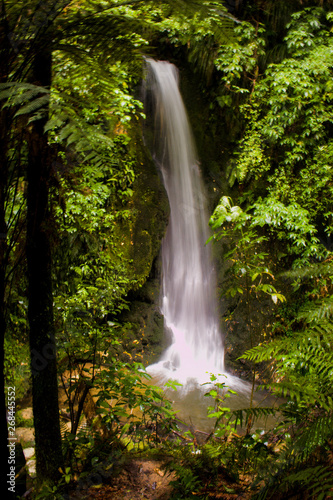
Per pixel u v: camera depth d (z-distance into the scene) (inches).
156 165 277.3
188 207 283.9
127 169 236.1
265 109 286.2
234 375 245.1
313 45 270.4
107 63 59.0
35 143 59.0
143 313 246.5
